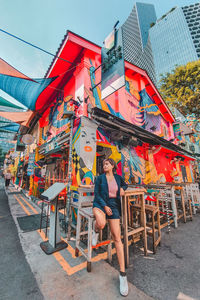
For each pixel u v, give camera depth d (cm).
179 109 1703
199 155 1398
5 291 174
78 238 254
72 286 184
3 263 232
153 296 171
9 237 330
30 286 183
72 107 499
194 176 1319
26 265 227
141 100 752
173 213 431
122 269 181
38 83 507
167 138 983
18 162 1580
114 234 197
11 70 407
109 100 551
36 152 851
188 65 1549
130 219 335
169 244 316
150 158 701
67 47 453
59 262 236
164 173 834
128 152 587
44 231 366
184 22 7300
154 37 8400
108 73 401
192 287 187
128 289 181
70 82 556
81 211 252
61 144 523
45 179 810
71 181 380
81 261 239
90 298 166
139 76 773
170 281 198
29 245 293
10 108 685
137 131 538
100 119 441
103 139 479
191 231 396
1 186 1547
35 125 995
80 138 393
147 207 309
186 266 235
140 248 297
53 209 296
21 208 601
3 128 1072
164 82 1789
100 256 258
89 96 455
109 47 407
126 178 545
